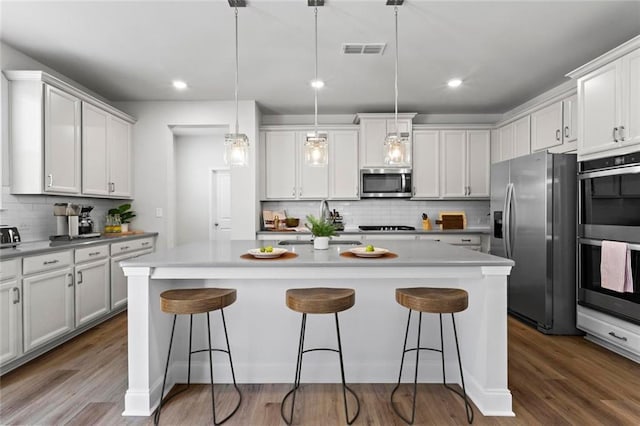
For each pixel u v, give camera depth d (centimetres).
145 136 450
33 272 261
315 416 194
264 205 512
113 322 352
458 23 264
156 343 210
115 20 258
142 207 450
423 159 488
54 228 346
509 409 196
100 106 375
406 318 236
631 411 197
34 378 236
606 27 271
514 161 351
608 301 273
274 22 262
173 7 243
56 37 283
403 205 518
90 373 244
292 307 185
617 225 264
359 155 488
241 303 234
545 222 310
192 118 450
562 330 313
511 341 299
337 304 180
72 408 202
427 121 515
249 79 375
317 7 243
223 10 247
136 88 402
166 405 206
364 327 236
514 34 281
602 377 236
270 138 488
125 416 194
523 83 389
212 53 313
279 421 190
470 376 218
